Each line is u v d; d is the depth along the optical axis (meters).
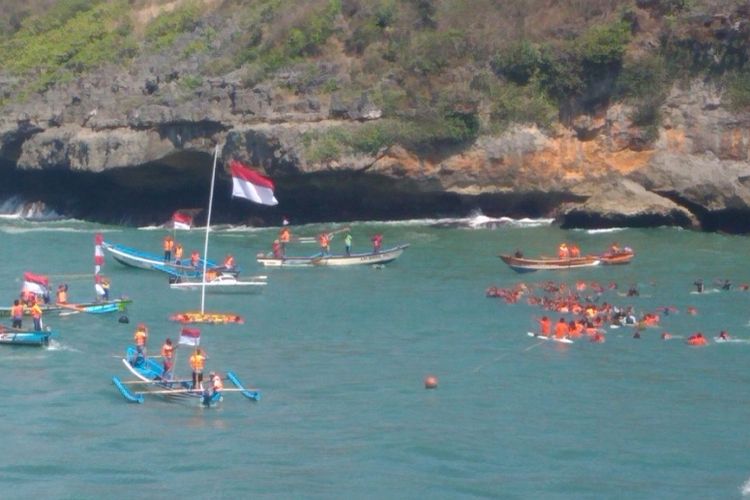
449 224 93.44
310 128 93.94
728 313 61.41
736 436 42.12
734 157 89.19
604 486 37.53
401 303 64.69
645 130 90.94
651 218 89.06
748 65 89.75
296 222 98.75
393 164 93.06
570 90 93.19
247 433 42.19
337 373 50.16
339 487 37.41
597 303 63.66
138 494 36.84
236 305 65.00
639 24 92.50
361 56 99.38
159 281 72.81
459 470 38.81
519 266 73.56
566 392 47.38
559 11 96.50
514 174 93.44
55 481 37.81
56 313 61.59
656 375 49.81
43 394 46.84
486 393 47.12
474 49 96.19
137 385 47.28
